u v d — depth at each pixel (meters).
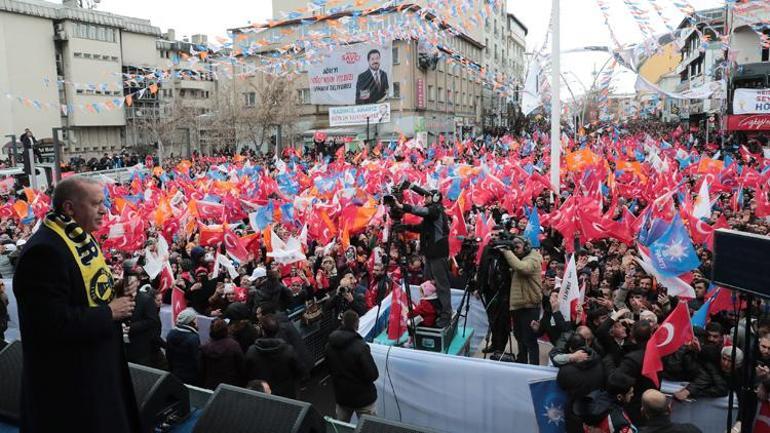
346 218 14.27
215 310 9.83
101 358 2.80
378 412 7.69
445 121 58.38
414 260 11.15
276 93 48.50
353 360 6.70
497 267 8.39
